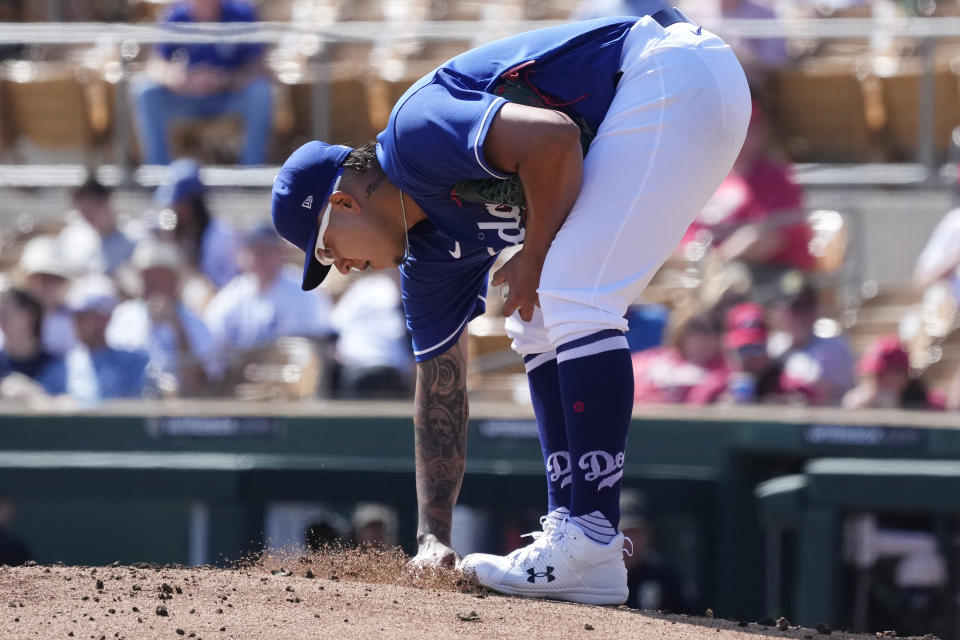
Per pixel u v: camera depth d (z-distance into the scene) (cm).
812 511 2253
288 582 1245
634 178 1142
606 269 1148
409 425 2495
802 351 2491
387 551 1438
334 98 3125
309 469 2456
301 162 1223
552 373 1308
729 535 2422
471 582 1264
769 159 2667
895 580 2270
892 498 2222
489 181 1151
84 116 3281
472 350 2680
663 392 2530
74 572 1276
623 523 2420
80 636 1038
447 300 1320
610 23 1185
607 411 1157
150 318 2669
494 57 1167
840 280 2648
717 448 2431
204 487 2450
